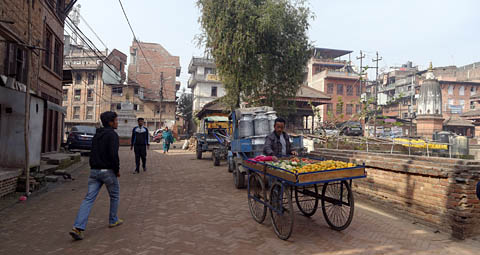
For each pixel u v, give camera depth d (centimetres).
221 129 1591
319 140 1512
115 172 463
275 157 504
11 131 739
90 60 4594
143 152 1109
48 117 1256
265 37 1623
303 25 1700
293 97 1781
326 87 4744
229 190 786
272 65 1683
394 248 401
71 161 1191
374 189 630
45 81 1238
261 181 493
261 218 496
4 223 492
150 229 471
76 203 628
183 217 538
